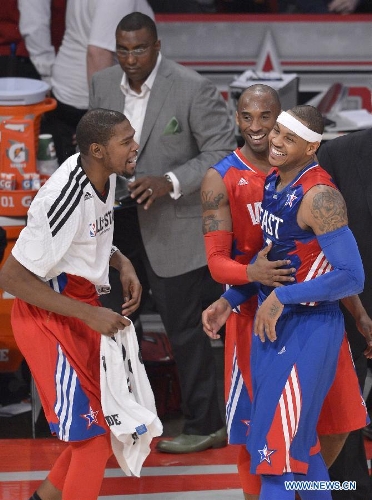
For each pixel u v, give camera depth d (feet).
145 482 55.98
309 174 40.68
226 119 58.85
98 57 70.79
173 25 83.61
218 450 60.13
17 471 57.06
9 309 66.74
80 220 43.27
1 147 64.39
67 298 43.83
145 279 63.10
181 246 58.90
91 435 43.96
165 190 56.44
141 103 58.65
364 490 49.57
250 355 44.16
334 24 83.92
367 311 48.19
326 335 41.55
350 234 40.09
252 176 44.93
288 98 71.67
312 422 41.88
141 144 58.18
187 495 54.34
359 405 44.37
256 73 74.08
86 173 43.88
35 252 42.75
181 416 65.10
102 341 44.50
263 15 83.71
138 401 45.70
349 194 47.34
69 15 77.05
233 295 44.98
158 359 65.62
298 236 40.91
